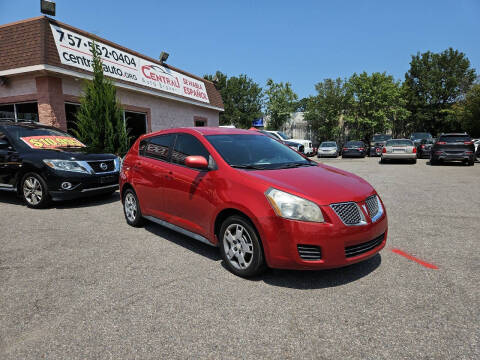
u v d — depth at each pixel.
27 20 9.70
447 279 3.18
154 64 14.61
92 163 6.55
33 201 6.30
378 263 3.60
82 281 3.23
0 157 6.61
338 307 2.71
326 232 2.87
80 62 10.37
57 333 2.39
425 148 20.00
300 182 3.23
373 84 33.00
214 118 20.42
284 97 37.16
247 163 3.75
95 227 5.09
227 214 3.50
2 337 2.35
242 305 2.77
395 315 2.58
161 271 3.47
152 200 4.54
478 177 10.40
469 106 34.56
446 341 2.25
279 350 2.19
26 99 9.98
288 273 3.39
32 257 3.85
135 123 13.83
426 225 5.05
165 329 2.43
